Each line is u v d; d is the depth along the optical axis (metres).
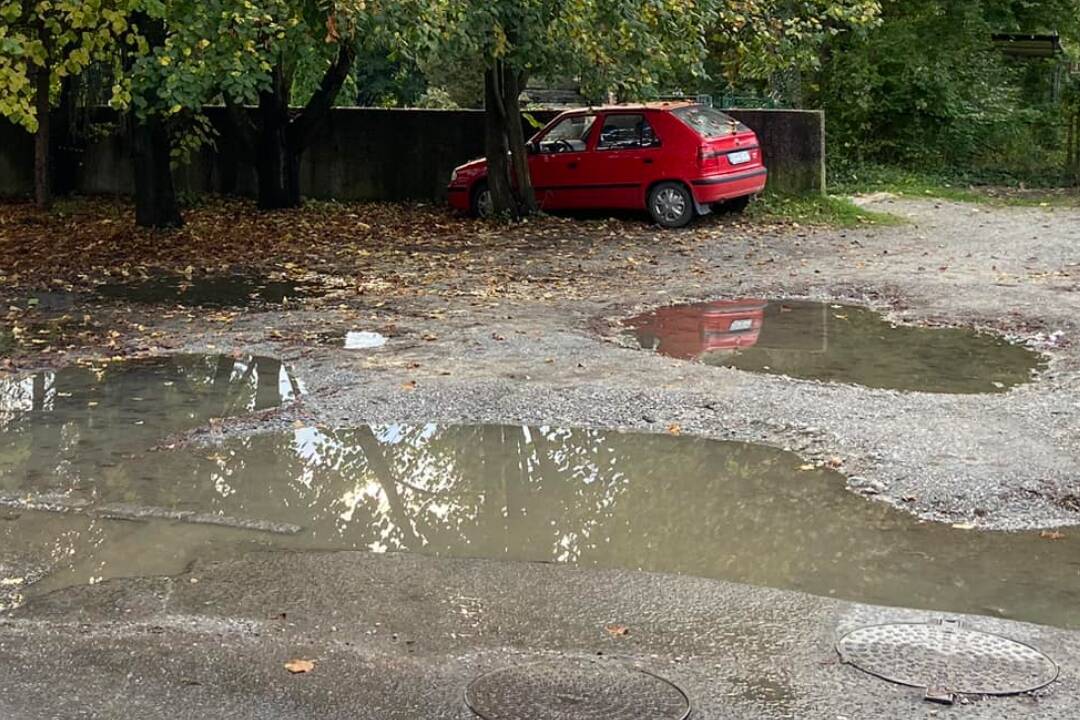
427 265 15.28
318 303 12.66
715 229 18.33
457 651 4.82
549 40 17.05
